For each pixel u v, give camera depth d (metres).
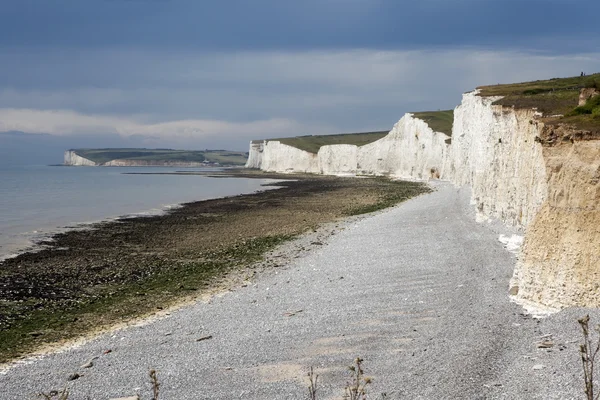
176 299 23.16
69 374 14.46
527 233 17.84
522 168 31.00
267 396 12.31
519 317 16.03
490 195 37.06
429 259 26.47
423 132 116.94
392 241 32.84
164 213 57.88
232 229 44.88
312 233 40.78
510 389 11.29
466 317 16.75
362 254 29.77
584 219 15.82
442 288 20.97
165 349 16.22
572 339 13.49
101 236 41.56
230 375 13.79
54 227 46.66
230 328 18.03
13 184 117.50
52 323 19.98
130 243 38.38
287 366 14.21
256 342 16.31
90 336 18.30
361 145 156.12
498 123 36.69
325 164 161.12
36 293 24.70
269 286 24.31
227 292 23.84
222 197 81.00
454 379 12.09
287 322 18.23
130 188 104.69
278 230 43.53
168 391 12.95
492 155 37.19
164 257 33.16
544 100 36.59
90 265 30.88
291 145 189.38
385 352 14.66
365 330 16.73
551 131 17.20
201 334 17.59
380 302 19.86
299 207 61.56
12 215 55.84
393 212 48.41
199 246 36.97
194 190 97.94
